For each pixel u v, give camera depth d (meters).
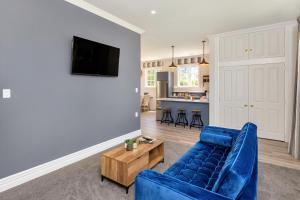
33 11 2.51
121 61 4.09
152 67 9.91
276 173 2.66
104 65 3.56
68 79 3.00
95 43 3.32
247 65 4.60
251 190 1.45
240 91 4.72
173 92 9.03
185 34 5.02
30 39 2.49
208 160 2.12
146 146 2.69
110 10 3.47
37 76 2.58
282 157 3.29
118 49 3.86
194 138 4.43
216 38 5.00
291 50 4.03
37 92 2.59
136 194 1.31
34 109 2.56
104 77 3.68
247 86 4.62
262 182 2.41
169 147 3.77
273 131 4.35
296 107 3.32
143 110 9.60
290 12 3.60
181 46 6.55
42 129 2.67
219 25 4.31
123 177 2.20
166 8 3.41
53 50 2.77
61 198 2.08
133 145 2.57
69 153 3.05
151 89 10.05
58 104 2.87
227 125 4.93
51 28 2.73
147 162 2.55
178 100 5.95
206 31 4.74
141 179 1.28
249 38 4.55
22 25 2.40
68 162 3.02
